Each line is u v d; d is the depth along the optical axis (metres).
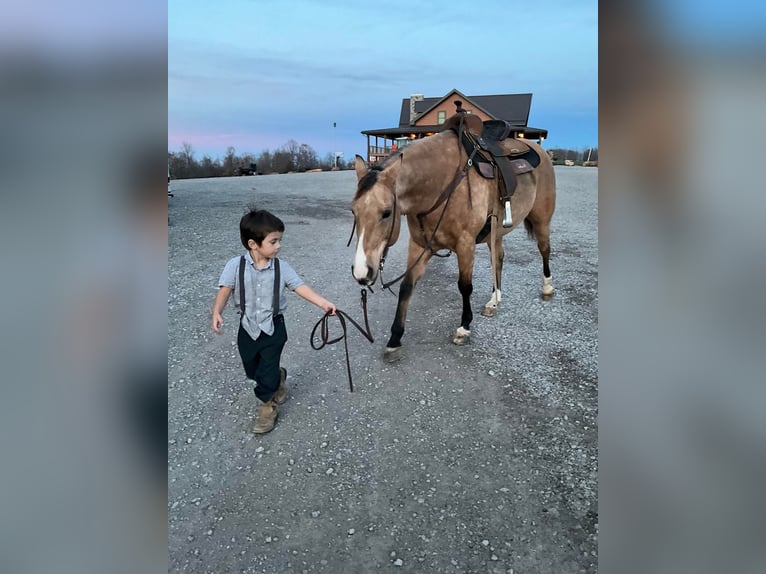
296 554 2.14
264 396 2.88
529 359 3.83
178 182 18.67
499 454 2.75
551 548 2.14
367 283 2.93
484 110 24.55
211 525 2.30
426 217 3.56
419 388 3.42
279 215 10.29
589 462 2.67
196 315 4.68
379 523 2.29
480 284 5.69
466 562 2.09
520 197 4.28
